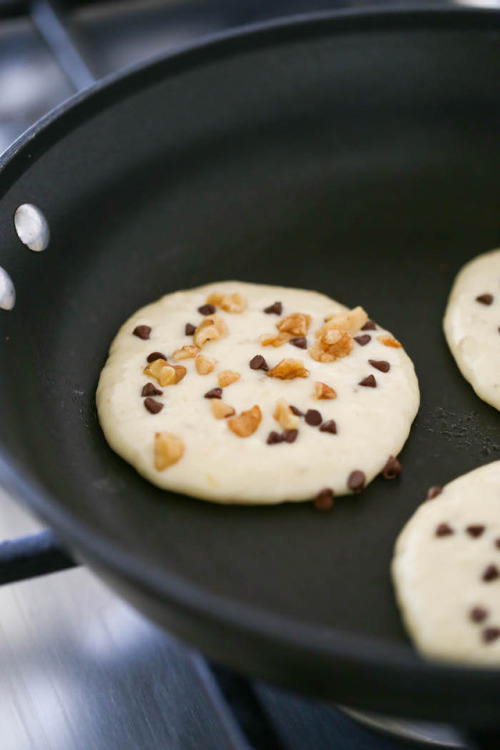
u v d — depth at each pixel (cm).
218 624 35
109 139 47
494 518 41
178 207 50
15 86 58
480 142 51
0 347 43
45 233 46
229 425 43
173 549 42
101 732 41
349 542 42
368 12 49
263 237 50
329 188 51
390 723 40
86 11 60
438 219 51
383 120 51
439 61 50
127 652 43
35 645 43
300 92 50
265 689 41
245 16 61
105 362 47
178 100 48
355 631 40
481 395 45
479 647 39
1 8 59
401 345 47
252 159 50
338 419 44
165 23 60
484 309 48
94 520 42
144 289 49
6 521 46
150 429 44
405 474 44
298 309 47
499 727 36
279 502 43
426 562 41
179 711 42
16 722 42
